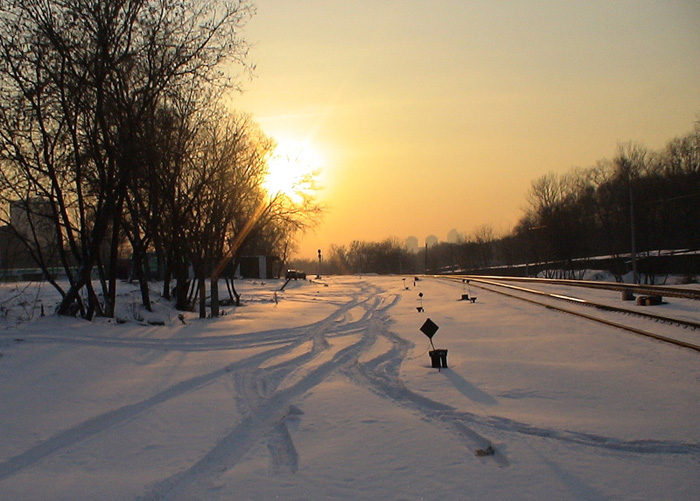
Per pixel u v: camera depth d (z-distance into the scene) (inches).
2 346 526.6
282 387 451.8
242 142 1020.5
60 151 732.0
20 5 643.5
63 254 729.0
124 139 721.0
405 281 2785.4
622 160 2773.1
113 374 484.4
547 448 277.0
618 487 228.8
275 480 250.4
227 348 668.1
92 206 797.2
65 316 717.9
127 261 2039.9
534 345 617.6
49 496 236.4
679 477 237.6
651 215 2576.3
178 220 947.3
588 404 357.7
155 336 713.6
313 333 830.5
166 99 813.9
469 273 4522.6
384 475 251.4
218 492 237.6
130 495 235.1
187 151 893.2
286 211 1187.9
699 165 2507.4
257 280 2578.7
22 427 331.9
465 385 426.3
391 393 422.3
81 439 319.0
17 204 717.9
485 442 289.9
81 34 688.4
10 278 1321.4
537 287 1740.9
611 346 577.6
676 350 528.4
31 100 652.1
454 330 799.1
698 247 2512.3
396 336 773.3
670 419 318.0
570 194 3388.3
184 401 406.9
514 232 4648.1
